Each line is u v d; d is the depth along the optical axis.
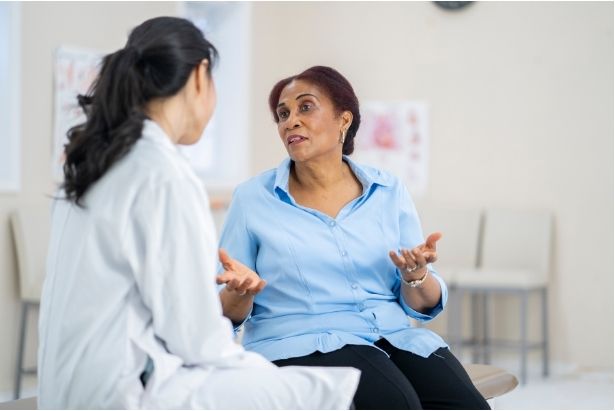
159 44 1.93
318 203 2.62
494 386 2.98
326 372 1.97
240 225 2.57
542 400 5.24
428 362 2.49
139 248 1.85
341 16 6.84
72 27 5.47
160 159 1.88
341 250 2.53
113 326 1.85
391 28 6.68
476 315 6.43
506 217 6.24
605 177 6.07
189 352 1.86
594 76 6.10
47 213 5.18
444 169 6.52
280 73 7.04
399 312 2.60
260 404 1.90
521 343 5.89
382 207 2.63
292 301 2.51
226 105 6.93
